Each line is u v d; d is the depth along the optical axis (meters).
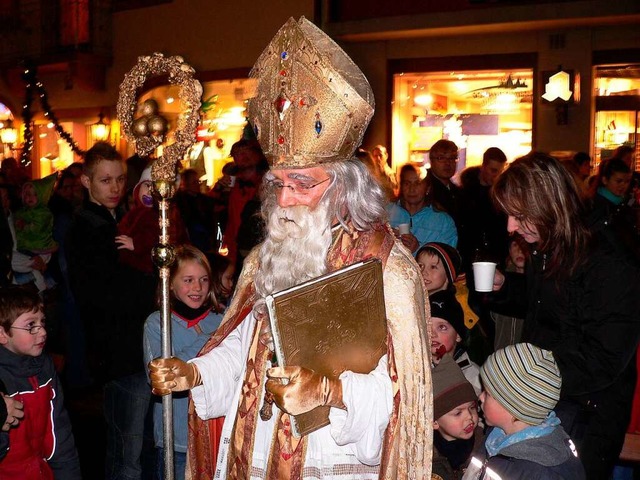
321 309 1.97
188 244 3.90
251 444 2.18
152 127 2.31
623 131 9.28
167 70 2.30
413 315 2.06
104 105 13.16
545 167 2.56
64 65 13.28
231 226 5.91
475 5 9.37
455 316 3.25
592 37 9.20
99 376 3.59
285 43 2.10
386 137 10.42
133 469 3.61
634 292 2.49
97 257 3.51
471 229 5.73
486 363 2.53
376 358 2.07
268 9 10.90
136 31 12.52
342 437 1.99
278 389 1.90
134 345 3.52
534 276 2.71
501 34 9.69
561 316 2.61
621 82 9.24
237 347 2.31
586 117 9.28
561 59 9.35
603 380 2.50
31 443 3.19
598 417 2.63
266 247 2.17
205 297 3.56
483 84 10.05
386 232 2.18
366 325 2.04
